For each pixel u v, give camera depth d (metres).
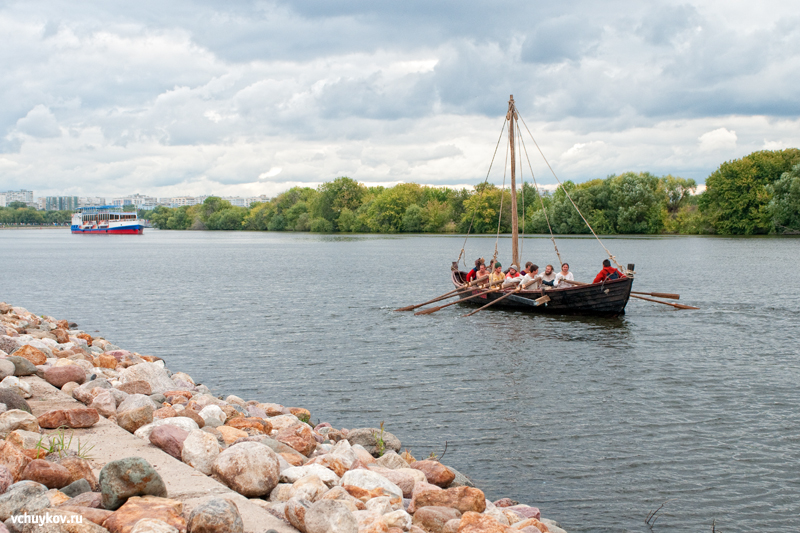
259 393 12.23
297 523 4.38
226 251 72.12
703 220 93.31
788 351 15.38
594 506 7.38
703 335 17.62
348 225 145.12
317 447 7.45
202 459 5.37
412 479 6.29
